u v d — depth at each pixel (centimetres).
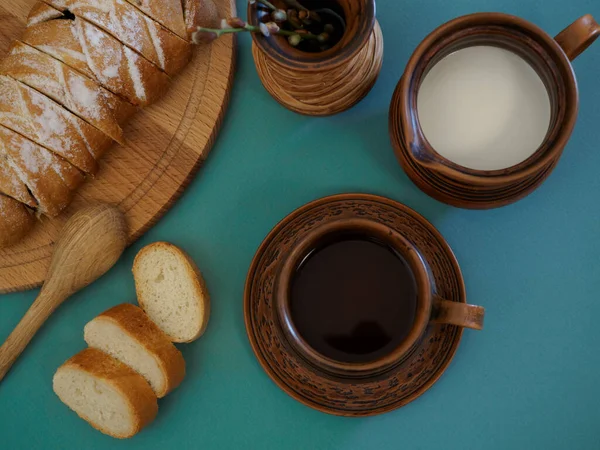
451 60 49
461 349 54
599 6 55
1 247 54
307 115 54
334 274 52
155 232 56
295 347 49
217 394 56
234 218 56
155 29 50
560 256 54
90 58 50
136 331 53
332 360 48
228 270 56
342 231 50
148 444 56
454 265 51
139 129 54
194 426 56
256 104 56
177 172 54
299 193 56
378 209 52
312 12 48
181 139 54
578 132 55
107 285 56
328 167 56
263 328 52
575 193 55
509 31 46
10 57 51
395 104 50
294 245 49
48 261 55
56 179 51
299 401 51
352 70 50
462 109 49
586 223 54
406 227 52
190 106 54
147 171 54
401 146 50
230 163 56
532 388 54
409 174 50
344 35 47
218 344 56
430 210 55
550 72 45
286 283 49
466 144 48
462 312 45
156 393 54
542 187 55
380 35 53
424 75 47
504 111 48
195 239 56
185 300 54
